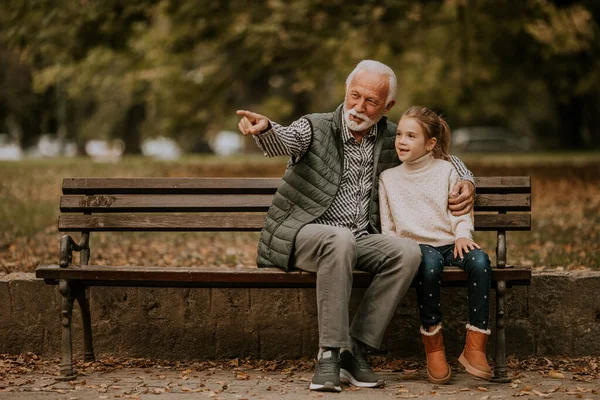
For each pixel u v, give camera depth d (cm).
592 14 1565
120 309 554
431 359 475
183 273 473
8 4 1263
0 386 460
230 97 2009
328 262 463
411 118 502
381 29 1470
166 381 482
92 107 3347
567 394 443
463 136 4422
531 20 1410
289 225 490
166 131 1989
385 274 472
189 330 555
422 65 2270
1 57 3119
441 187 504
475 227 527
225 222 550
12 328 552
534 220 958
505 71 2144
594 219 953
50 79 1731
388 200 507
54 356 552
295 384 473
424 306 475
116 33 1350
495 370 480
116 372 510
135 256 775
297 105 3253
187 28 1553
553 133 4406
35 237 856
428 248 488
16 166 1716
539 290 550
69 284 481
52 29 1302
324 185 497
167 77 1847
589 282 548
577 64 2069
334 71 1862
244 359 555
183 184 549
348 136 503
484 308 468
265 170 1641
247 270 479
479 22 1574
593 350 550
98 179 548
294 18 1453
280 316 555
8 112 3534
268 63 1647
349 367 470
